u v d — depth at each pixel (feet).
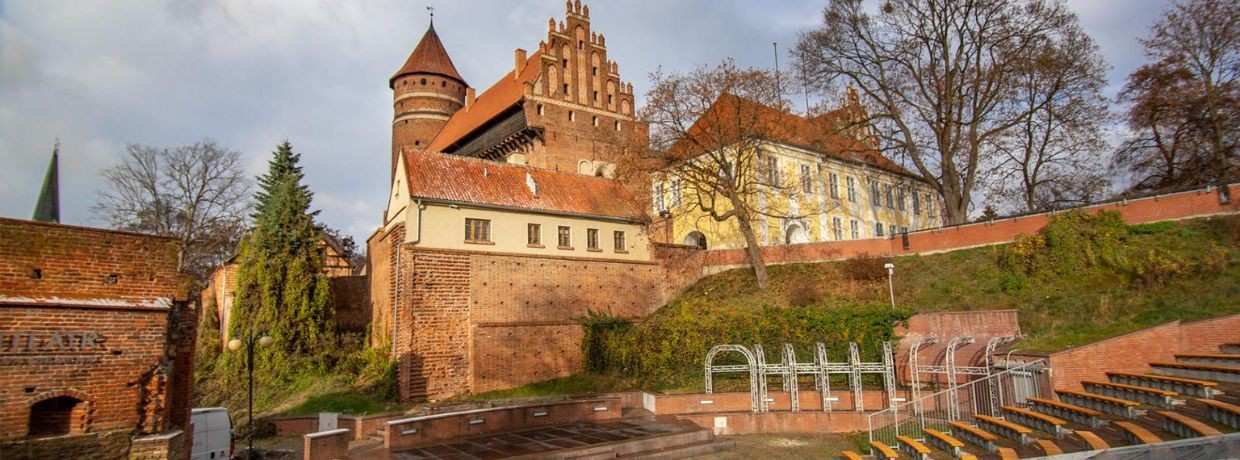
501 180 111.24
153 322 41.34
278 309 105.70
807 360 82.84
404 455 57.06
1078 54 113.19
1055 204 133.49
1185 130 113.29
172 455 40.60
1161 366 57.57
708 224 145.38
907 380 75.77
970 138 118.93
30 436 36.24
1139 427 44.70
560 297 107.45
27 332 36.65
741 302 106.42
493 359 96.89
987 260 97.14
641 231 121.60
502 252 102.58
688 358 88.53
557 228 110.52
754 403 74.18
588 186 123.13
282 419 84.02
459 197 100.27
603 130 159.84
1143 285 75.10
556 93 162.50
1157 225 86.58
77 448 37.17
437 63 222.89
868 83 129.80
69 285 39.24
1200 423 41.16
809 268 116.37
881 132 127.75
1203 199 85.05
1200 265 72.90
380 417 75.46
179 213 158.40
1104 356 58.85
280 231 109.50
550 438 63.82
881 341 81.00
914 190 172.96
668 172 121.29
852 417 69.77
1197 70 109.81
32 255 38.17
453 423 64.90
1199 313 64.69
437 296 94.99
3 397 35.37
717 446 63.98
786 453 61.62
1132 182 126.21
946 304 89.35
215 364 117.39
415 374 90.89
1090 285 80.07
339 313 124.98
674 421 72.23
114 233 41.47
